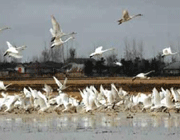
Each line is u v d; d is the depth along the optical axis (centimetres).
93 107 4006
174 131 3225
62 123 3600
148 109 4266
